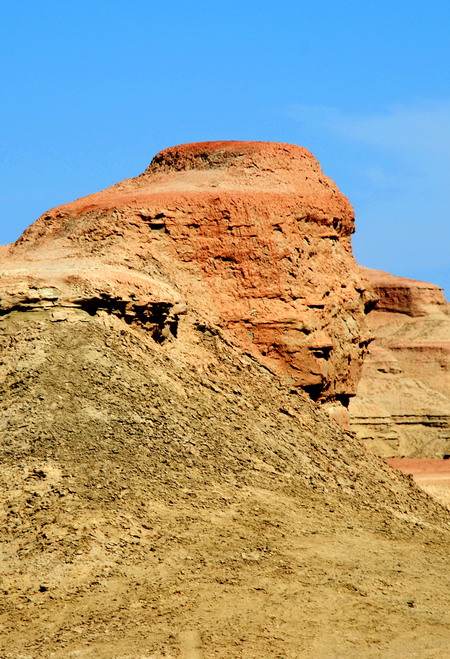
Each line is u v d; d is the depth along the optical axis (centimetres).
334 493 6869
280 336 8800
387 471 8012
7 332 6769
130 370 6825
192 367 7556
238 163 9719
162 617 4941
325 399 9175
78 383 6481
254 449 6844
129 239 8681
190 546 5538
